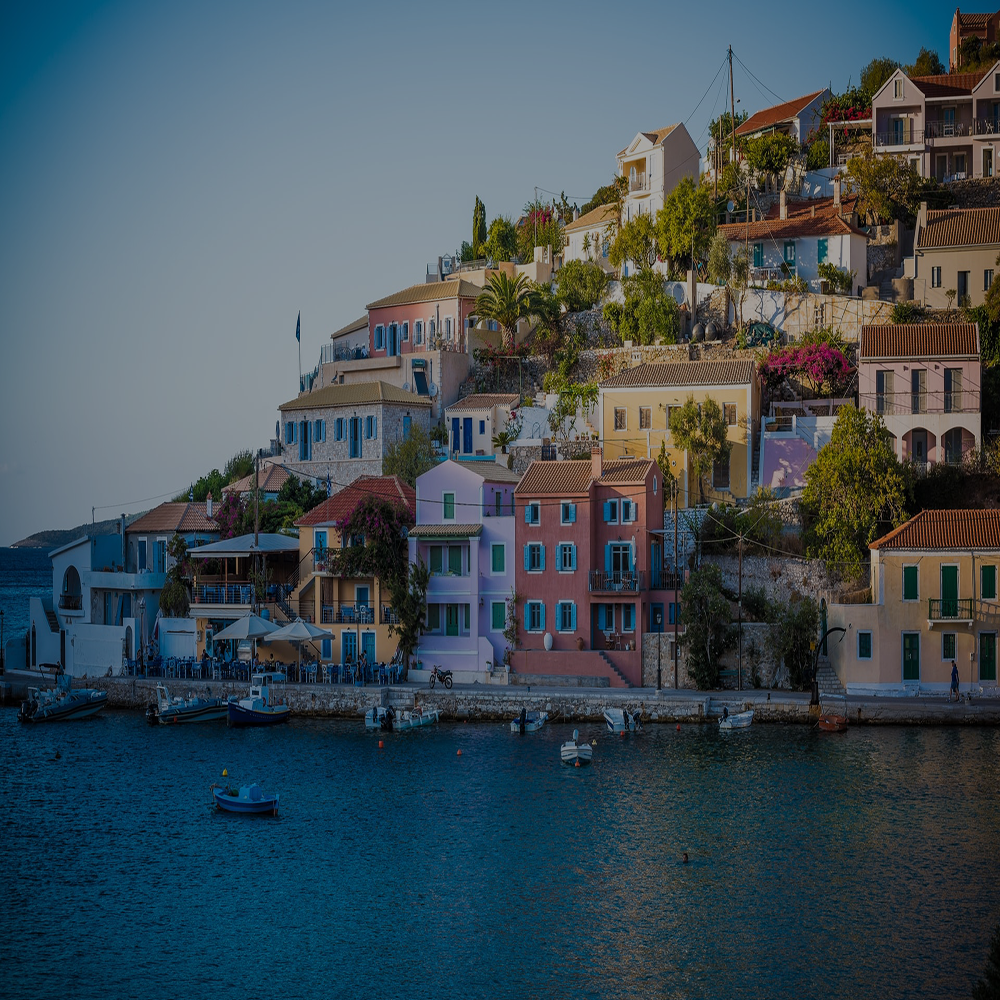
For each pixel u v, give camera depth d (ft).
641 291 376.68
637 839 182.60
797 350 331.57
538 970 140.87
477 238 561.84
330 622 290.56
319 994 136.05
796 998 132.57
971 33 506.07
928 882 163.32
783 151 434.30
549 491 274.77
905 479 276.00
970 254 345.92
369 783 215.51
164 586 319.06
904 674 252.01
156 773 228.22
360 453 372.58
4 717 288.51
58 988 138.31
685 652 264.11
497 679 271.69
